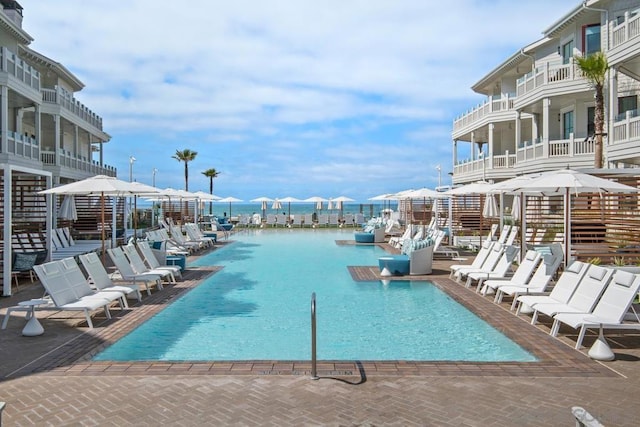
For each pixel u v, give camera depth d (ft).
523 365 18.86
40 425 13.66
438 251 56.85
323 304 33.42
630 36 51.52
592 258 41.73
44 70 89.15
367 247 75.92
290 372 17.97
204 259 59.82
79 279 28.84
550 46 75.77
